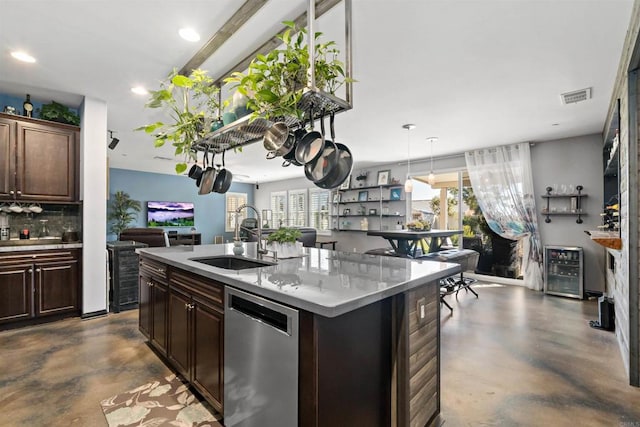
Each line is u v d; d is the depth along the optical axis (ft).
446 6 6.36
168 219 29.78
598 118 12.87
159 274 7.91
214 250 9.13
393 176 23.49
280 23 7.13
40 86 10.36
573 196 15.33
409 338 5.07
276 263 6.86
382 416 4.97
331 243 25.48
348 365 4.36
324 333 4.00
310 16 5.51
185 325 6.65
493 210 17.80
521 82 9.70
